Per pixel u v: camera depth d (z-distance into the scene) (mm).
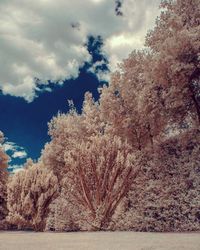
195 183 9273
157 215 9750
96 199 10414
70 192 11109
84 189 10539
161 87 12023
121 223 10086
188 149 10344
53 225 11477
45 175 12125
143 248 5008
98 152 10672
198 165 9492
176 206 9414
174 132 13000
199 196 9055
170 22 12008
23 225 12477
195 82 11852
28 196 11508
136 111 14531
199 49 10922
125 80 14844
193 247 5023
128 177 10438
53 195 12008
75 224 10805
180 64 10867
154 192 9953
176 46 10820
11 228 14617
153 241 6141
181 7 12633
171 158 10141
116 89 15773
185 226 9078
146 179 10352
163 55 11086
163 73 11188
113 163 10516
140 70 14445
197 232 8453
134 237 7195
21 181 11977
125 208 10391
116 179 10461
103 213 10281
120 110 15211
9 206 11758
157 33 12828
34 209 11648
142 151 11094
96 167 10531
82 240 6762
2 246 5926
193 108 12359
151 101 12023
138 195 10242
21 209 11625
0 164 19484
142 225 9688
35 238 7695
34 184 11922
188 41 10805
